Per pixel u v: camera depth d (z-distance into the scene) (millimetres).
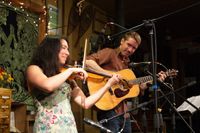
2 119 3273
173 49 8398
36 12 4461
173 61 8305
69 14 5375
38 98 2086
